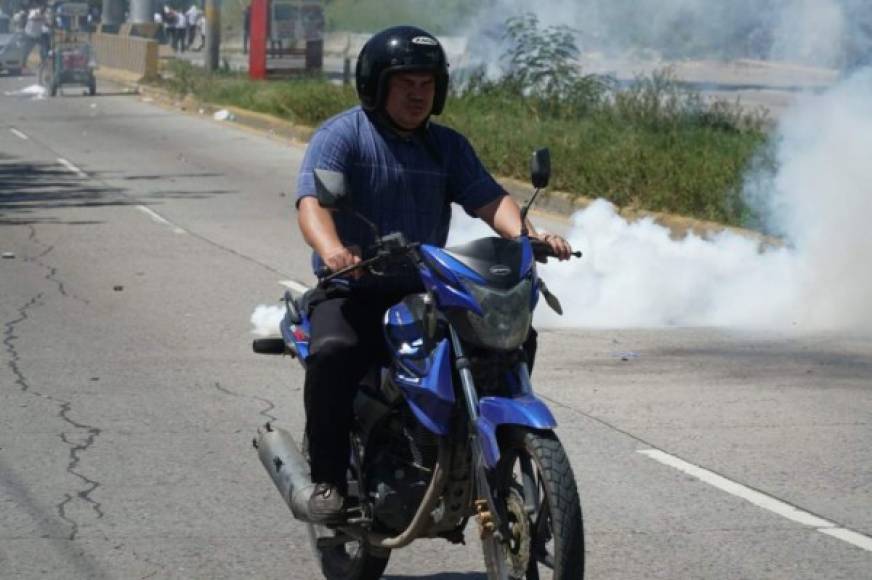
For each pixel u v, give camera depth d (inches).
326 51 2837.1
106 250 777.6
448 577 310.0
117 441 412.5
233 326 580.4
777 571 312.8
